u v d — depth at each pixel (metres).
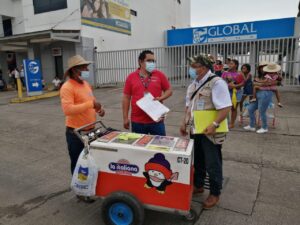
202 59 3.01
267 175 4.12
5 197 3.68
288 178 4.01
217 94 2.93
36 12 17.53
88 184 2.89
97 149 2.85
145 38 22.59
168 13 26.86
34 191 3.83
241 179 4.01
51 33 14.34
